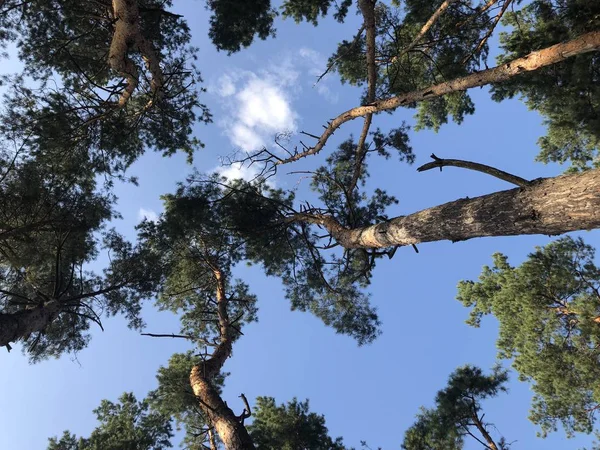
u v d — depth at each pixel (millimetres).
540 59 5168
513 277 10703
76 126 7488
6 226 6164
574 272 10055
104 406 11039
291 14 9320
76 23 7582
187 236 9758
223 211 9492
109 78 8898
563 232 3158
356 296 10977
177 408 10773
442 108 10398
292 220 9703
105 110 8031
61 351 8602
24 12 7273
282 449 10062
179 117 8945
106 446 9641
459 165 4125
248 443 5172
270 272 10812
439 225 4555
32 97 7148
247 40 9312
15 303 6477
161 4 8328
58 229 6918
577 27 6973
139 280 8562
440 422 10273
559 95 7855
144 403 11242
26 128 6875
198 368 7730
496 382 10727
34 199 6480
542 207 3184
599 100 7266
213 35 9039
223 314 9391
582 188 2854
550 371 9961
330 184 10352
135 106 9133
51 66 7719
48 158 7188
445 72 8742
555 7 7684
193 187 9633
